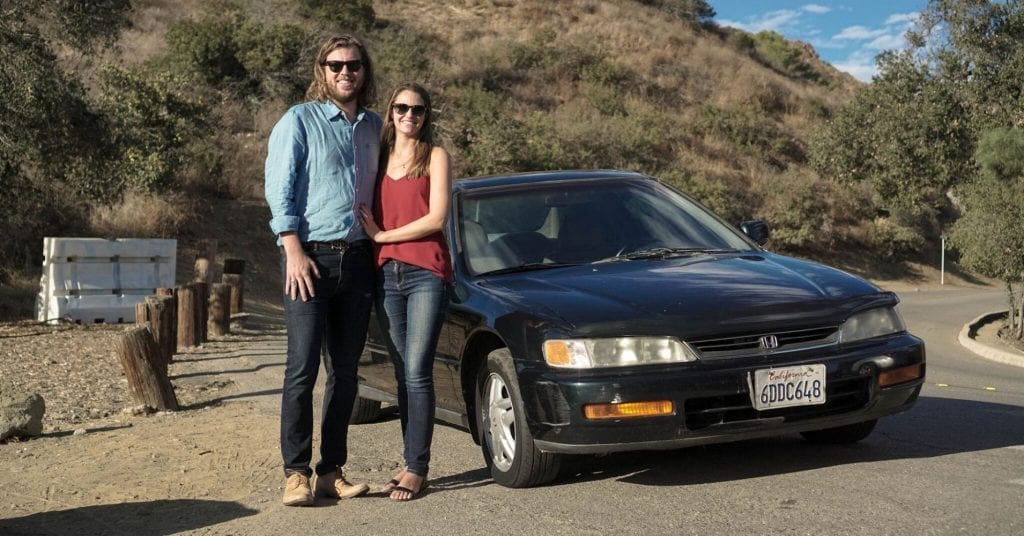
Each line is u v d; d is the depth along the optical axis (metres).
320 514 4.61
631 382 4.45
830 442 5.58
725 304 4.71
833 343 4.74
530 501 4.63
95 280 15.30
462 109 42.00
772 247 42.25
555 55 54.16
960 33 23.58
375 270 4.78
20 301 16.59
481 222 5.84
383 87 40.59
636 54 60.78
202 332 13.62
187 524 4.57
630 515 4.29
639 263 5.45
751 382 4.52
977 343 18.17
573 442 4.53
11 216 17.14
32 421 6.77
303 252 4.56
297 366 4.66
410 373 4.73
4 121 14.71
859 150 26.92
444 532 4.21
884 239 44.66
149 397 7.87
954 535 3.81
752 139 51.56
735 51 71.25
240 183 26.83
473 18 61.03
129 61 35.25
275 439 6.39
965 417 6.60
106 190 18.62
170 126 22.92
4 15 14.53
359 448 6.14
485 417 5.13
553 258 5.60
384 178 4.77
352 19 48.69
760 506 4.31
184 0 46.81
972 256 21.08
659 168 43.22
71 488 5.30
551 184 6.20
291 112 4.61
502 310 4.95
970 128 23.95
